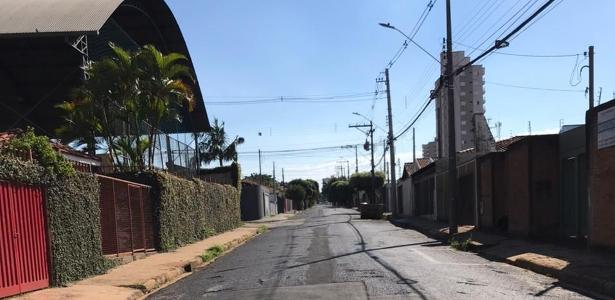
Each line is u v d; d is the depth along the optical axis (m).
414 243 21.33
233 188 38.25
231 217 36.41
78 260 12.98
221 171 42.50
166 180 20.86
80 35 21.03
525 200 19.48
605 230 14.23
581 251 14.86
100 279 13.05
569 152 18.08
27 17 22.20
